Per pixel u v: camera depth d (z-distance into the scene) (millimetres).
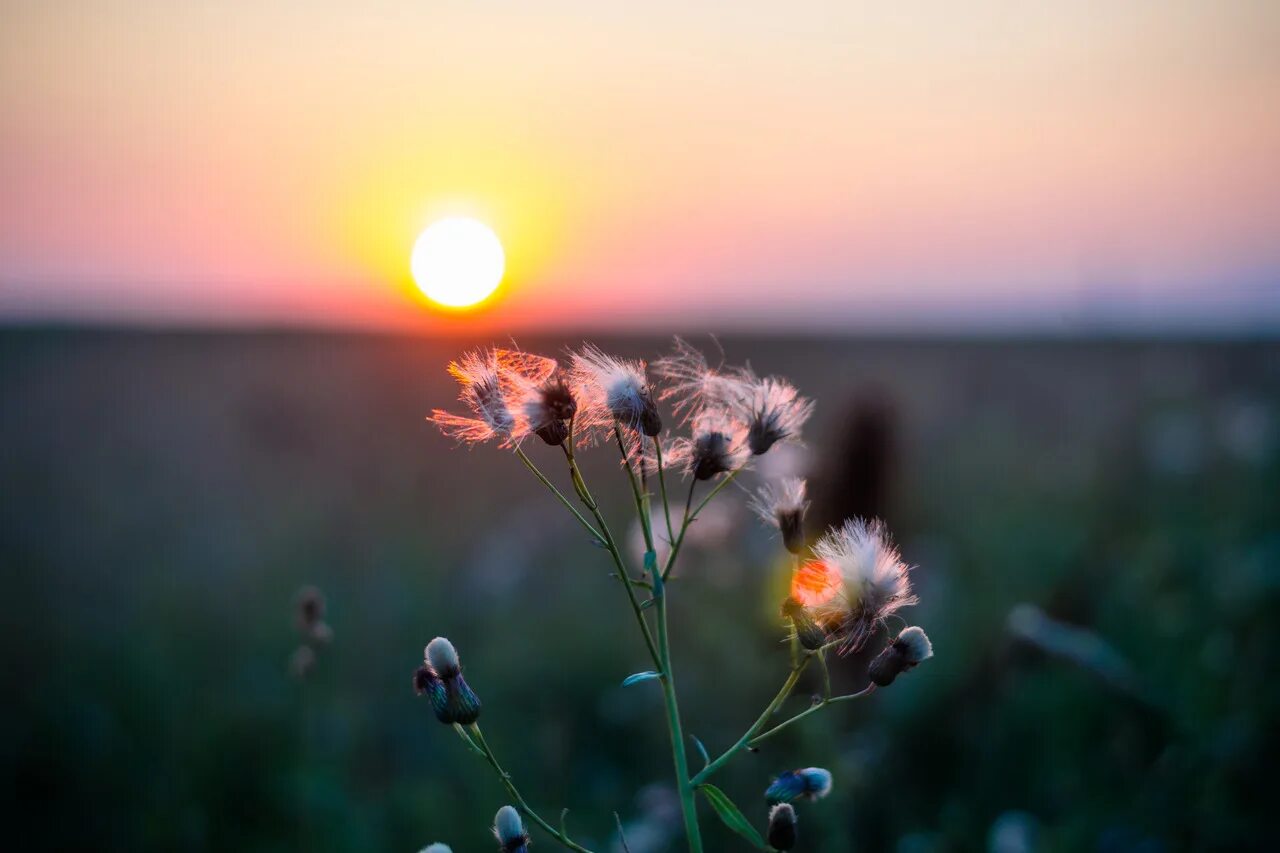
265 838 5555
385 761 6445
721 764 2221
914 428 13875
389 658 7949
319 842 5430
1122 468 12375
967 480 12516
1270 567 7238
